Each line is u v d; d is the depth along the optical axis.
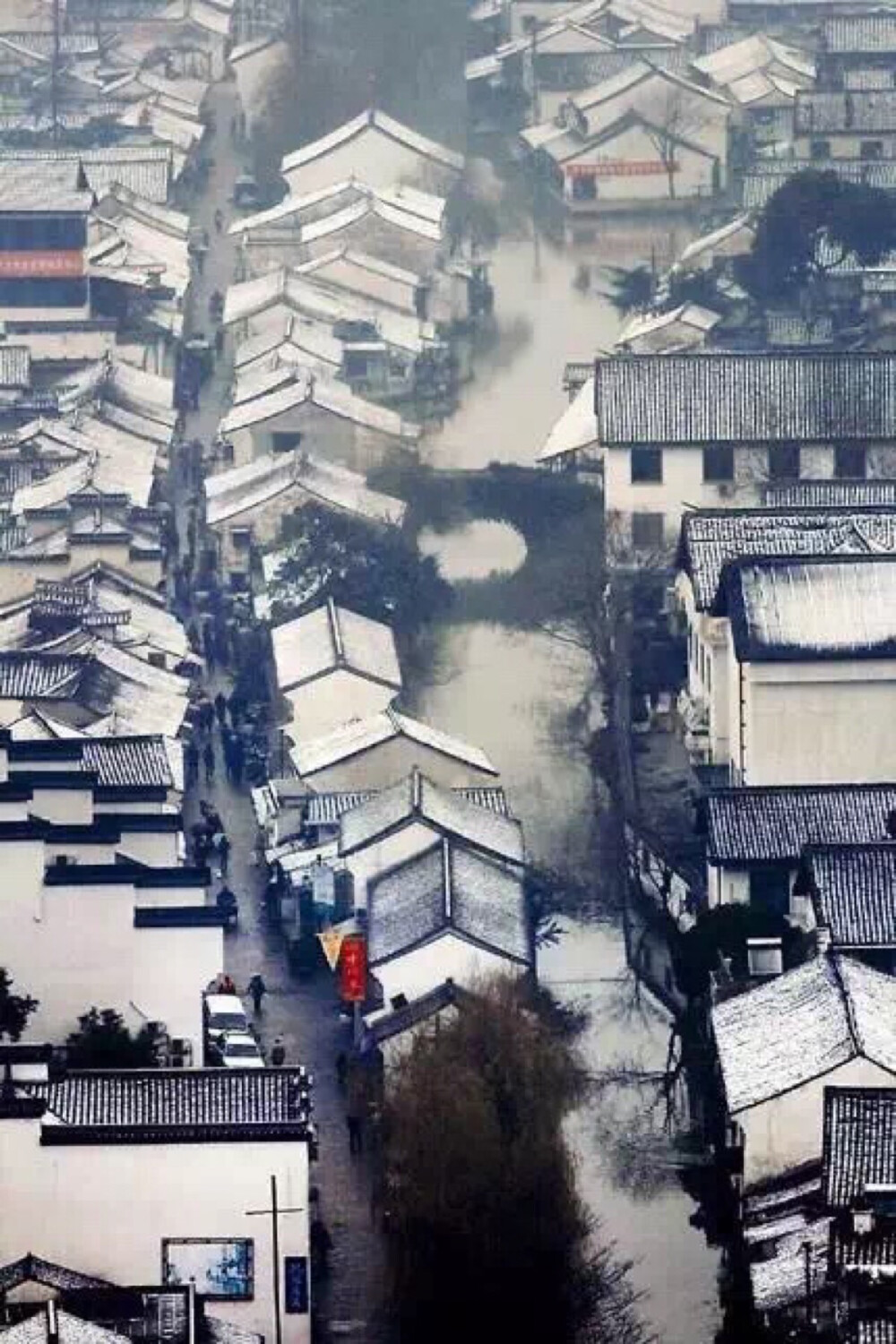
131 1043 152.25
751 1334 137.62
